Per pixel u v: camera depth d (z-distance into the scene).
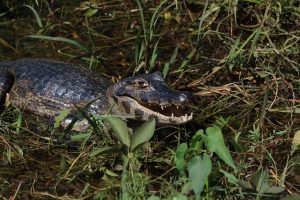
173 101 10.99
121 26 14.95
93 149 10.65
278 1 13.77
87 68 13.12
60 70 12.81
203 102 12.28
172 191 8.94
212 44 13.88
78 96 12.29
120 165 10.05
